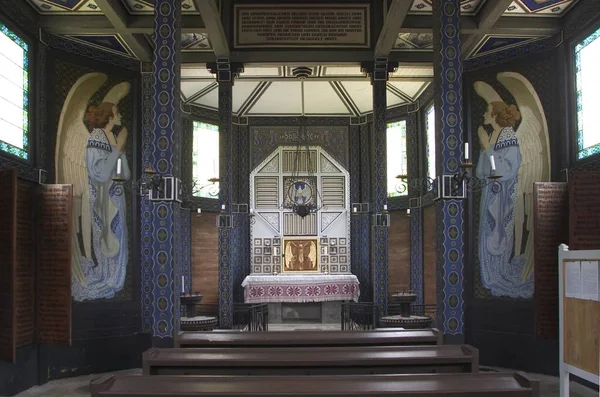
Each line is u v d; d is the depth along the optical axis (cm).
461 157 757
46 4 979
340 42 1202
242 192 1744
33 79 997
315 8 1201
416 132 1588
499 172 1154
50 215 941
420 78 1409
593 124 958
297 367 592
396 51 1237
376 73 1209
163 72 751
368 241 1727
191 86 1516
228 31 1198
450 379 494
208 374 595
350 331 749
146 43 1154
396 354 611
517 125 1131
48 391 923
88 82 1107
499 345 1127
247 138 1767
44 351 981
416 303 1537
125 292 1141
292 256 1714
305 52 1198
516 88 1138
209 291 1603
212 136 1675
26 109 978
